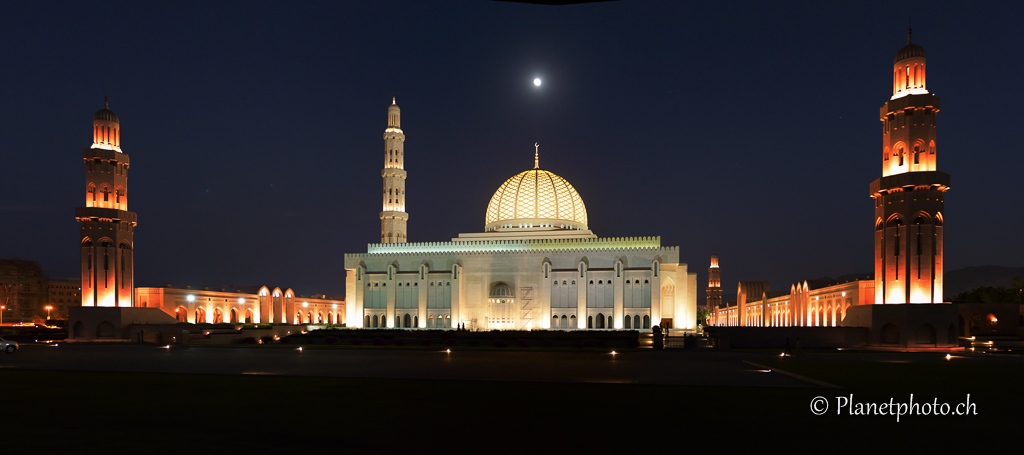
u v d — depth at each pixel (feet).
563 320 352.69
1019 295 375.45
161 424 64.49
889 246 223.71
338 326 389.60
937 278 216.13
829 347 223.10
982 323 302.45
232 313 402.52
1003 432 61.72
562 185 419.74
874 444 56.13
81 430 61.52
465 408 74.43
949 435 60.23
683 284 346.33
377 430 61.46
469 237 395.55
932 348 205.98
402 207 419.74
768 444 55.88
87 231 279.28
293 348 213.87
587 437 58.34
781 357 171.83
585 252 358.02
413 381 102.68
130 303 290.56
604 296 348.18
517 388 93.40
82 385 97.96
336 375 112.68
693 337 213.66
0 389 93.20
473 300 366.22
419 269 369.91
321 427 62.90
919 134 221.05
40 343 247.29
